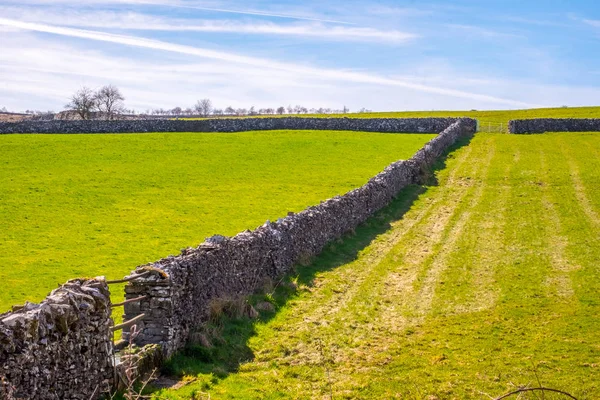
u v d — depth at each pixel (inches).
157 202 1422.2
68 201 1413.6
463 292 823.1
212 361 544.7
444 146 2130.9
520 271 927.7
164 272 530.9
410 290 831.1
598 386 510.9
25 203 1382.9
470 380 529.3
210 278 626.5
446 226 1243.8
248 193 1518.2
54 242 1078.4
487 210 1385.3
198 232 1159.0
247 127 2650.1
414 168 1681.8
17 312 369.1
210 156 2023.9
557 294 808.3
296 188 1574.8
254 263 747.4
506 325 686.5
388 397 496.4
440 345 621.9
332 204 1067.3
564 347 611.5
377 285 849.5
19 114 4534.9
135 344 520.4
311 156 2014.0
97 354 423.2
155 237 1120.8
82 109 3850.9
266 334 627.2
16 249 1027.9
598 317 709.9
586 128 2578.7
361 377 535.5
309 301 758.5
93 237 1115.9
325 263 940.0
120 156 2003.0
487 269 942.4
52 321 376.5
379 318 713.0
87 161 1910.7
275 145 2219.5
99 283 439.2
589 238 1138.7
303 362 565.3
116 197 1464.1
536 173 1772.9
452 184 1662.2
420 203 1455.5
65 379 387.5
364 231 1179.3
